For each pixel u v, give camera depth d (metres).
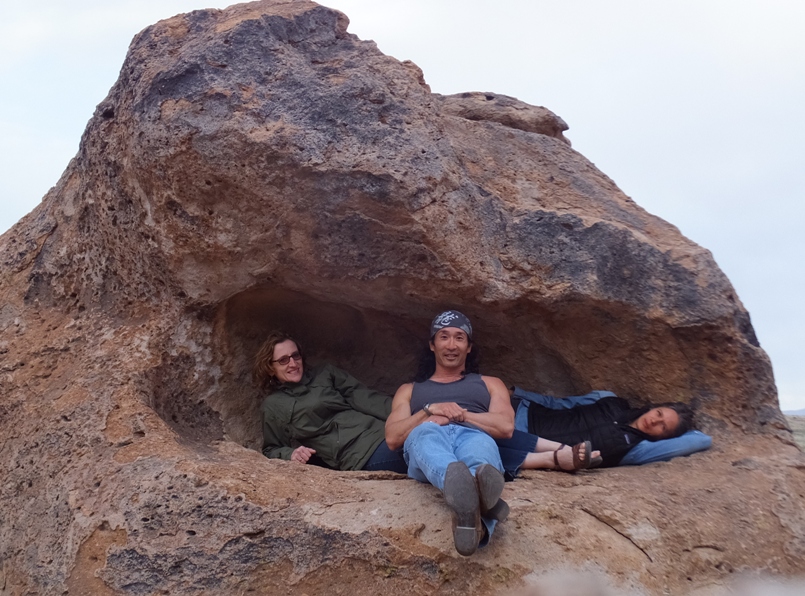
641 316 4.17
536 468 3.79
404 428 3.55
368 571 2.98
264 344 4.28
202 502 3.18
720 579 3.10
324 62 4.16
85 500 3.34
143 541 3.11
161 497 3.22
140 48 4.21
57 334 4.38
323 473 3.58
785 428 4.07
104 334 4.27
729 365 4.16
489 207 4.26
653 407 4.17
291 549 3.03
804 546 3.29
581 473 3.76
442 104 5.70
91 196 4.50
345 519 3.09
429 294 4.16
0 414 4.05
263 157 3.79
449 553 2.97
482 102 5.71
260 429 4.58
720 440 4.09
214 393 4.38
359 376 5.08
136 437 3.62
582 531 3.10
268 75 3.98
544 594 2.89
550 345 4.58
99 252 4.45
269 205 3.89
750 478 3.62
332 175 3.79
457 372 3.92
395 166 3.82
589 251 4.19
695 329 4.13
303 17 4.27
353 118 3.92
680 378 4.29
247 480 3.31
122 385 3.90
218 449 3.99
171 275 4.20
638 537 3.13
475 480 2.83
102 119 4.40
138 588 3.02
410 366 5.06
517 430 3.96
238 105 3.86
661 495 3.40
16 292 4.67
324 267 4.07
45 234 4.77
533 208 4.35
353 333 4.95
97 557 3.15
